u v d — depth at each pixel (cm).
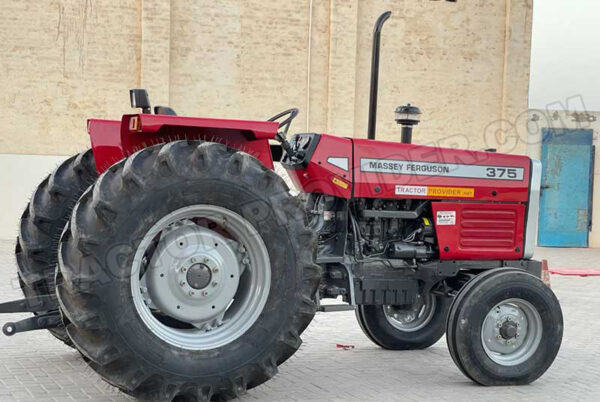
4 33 1483
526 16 1758
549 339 545
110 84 1533
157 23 1540
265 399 485
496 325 539
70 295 417
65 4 1502
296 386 521
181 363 435
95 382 507
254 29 1616
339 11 1650
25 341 629
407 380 548
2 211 1491
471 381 549
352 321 780
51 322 474
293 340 464
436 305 660
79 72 1516
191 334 450
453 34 1742
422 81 1731
